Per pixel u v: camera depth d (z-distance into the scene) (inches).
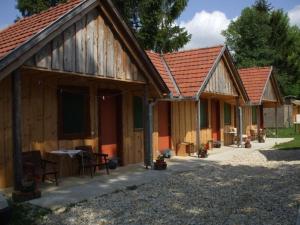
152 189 255.6
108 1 277.6
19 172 223.9
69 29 255.3
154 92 351.3
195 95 401.4
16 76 222.7
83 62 266.7
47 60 238.8
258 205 212.4
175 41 962.7
